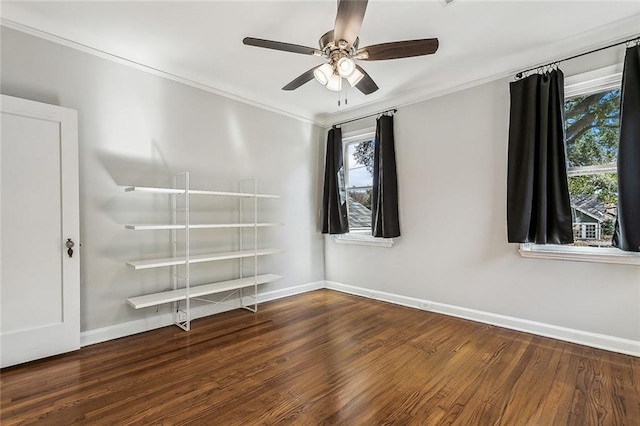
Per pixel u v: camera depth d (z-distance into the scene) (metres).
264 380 2.12
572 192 2.76
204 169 3.47
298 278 4.48
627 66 2.37
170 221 3.20
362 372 2.22
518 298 2.99
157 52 2.88
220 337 2.87
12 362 2.27
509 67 3.01
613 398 1.89
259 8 2.27
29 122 2.34
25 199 2.32
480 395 1.94
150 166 3.06
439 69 3.20
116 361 2.38
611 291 2.52
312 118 4.63
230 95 3.69
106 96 2.80
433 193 3.58
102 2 2.20
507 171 2.98
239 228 3.80
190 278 3.36
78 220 2.54
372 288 4.20
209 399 1.90
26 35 2.40
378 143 3.97
